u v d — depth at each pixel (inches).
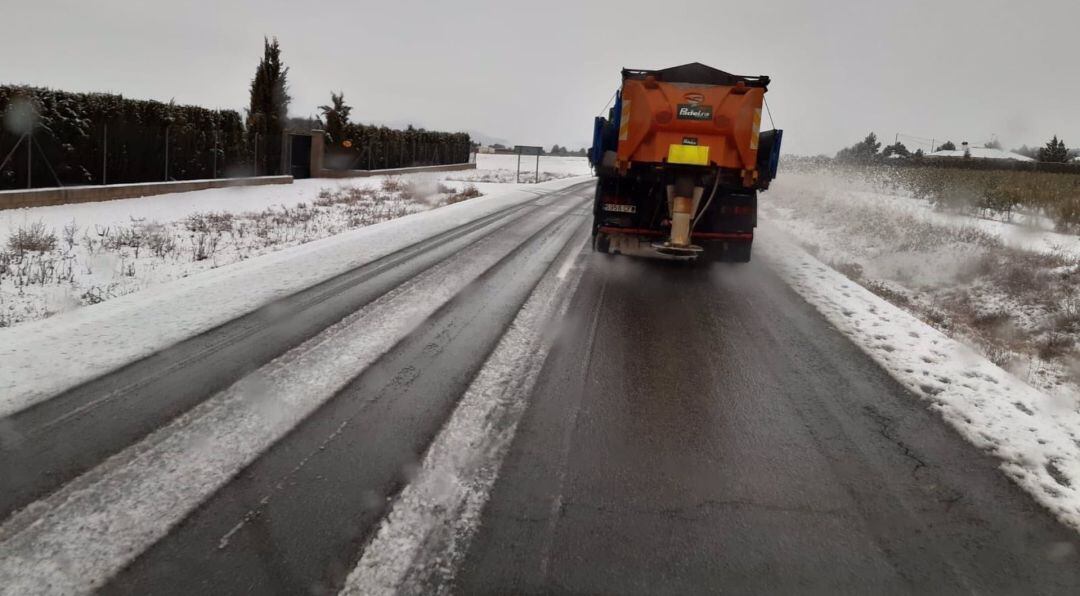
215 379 186.4
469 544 114.8
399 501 127.3
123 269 363.6
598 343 237.9
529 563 110.4
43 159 592.4
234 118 890.7
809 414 181.5
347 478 135.1
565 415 172.1
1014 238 563.8
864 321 287.0
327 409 169.2
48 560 105.6
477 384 191.2
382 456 145.3
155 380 183.9
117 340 217.8
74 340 216.4
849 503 135.0
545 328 253.4
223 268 346.3
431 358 212.1
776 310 304.3
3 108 550.9
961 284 446.3
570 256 425.7
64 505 121.3
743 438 163.9
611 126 406.6
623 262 414.6
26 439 146.3
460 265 374.0
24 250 386.6
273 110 1035.9
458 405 175.2
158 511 120.6
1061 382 264.7
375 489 131.5
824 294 343.0
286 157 1043.3
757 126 367.9
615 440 158.7
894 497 138.3
